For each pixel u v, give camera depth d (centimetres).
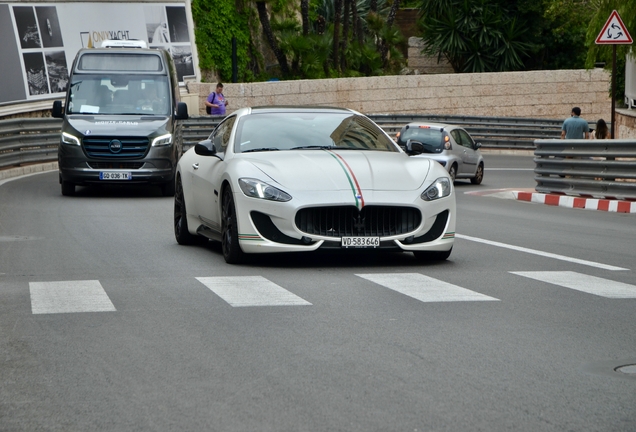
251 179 1062
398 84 4581
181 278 1001
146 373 614
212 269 1066
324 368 622
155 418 519
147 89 2256
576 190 2153
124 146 2128
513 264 1116
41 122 2922
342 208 1038
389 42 5150
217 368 625
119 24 4012
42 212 1780
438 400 548
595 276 1025
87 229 1505
